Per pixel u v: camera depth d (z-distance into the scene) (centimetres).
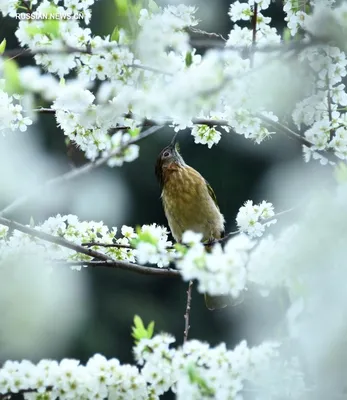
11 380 762
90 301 2677
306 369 704
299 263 627
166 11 820
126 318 2703
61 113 879
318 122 826
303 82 684
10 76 821
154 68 795
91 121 849
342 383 597
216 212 1408
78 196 1748
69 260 951
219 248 678
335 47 752
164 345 762
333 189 670
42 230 956
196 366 742
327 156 830
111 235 966
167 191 1409
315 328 605
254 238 990
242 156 2491
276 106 679
